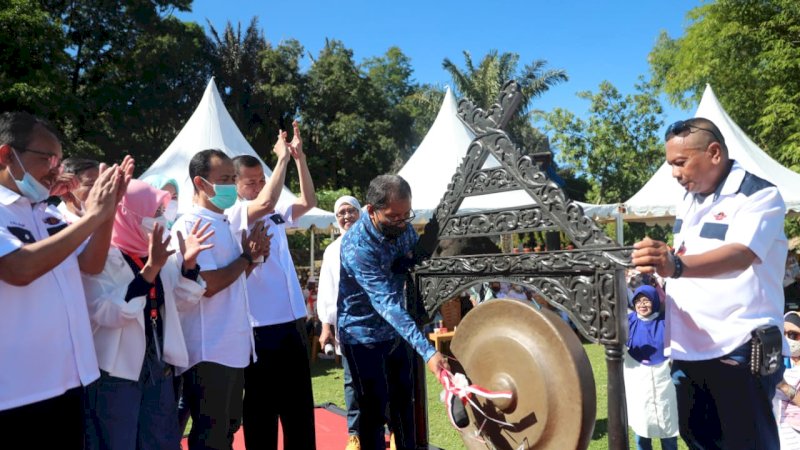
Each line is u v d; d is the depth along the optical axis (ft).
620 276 6.79
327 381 25.32
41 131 7.53
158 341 9.34
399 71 144.46
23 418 7.23
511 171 8.06
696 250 7.85
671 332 8.25
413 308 9.67
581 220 7.19
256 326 11.50
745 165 34.50
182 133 32.12
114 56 81.30
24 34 54.49
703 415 8.09
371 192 9.27
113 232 9.28
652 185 38.14
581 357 7.00
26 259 6.80
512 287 30.63
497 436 8.04
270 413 11.60
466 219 8.77
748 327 7.46
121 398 8.70
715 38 66.59
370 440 10.21
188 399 10.16
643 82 98.58
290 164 101.60
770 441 7.69
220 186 10.45
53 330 7.50
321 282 15.16
